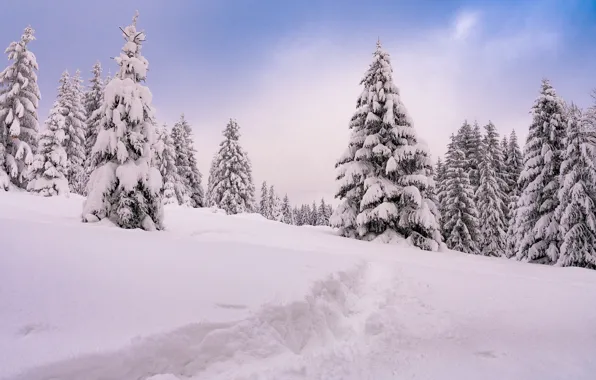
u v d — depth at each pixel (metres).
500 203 34.38
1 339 3.24
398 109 21.30
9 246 5.84
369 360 4.86
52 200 20.03
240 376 3.95
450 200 31.16
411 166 21.03
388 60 22.30
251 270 6.49
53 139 26.39
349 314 6.47
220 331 4.32
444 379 4.41
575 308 7.23
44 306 3.96
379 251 14.85
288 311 5.21
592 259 19.06
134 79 15.62
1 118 24.50
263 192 74.19
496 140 37.72
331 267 7.60
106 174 13.80
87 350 3.29
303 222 91.19
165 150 36.66
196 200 44.72
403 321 6.27
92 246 6.84
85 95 38.03
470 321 6.40
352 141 21.86
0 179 23.03
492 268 12.84
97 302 4.27
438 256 15.29
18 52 25.88
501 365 4.82
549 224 21.25
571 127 20.62
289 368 4.31
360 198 21.11
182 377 3.75
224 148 41.03
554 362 4.93
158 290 4.93
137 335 3.71
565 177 20.22
